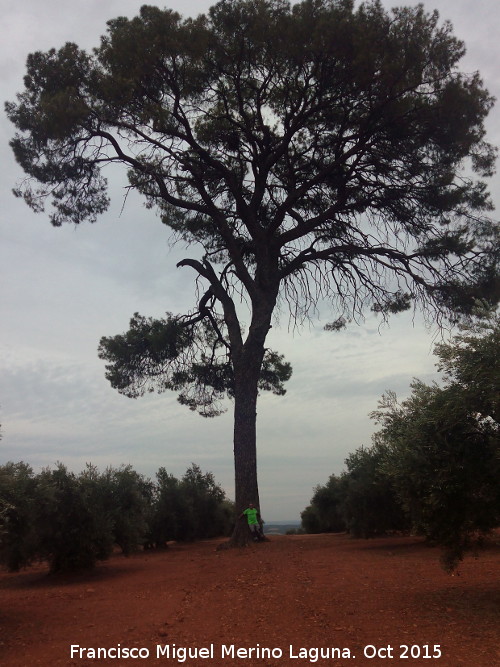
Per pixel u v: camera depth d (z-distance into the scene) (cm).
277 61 1966
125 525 1658
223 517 3014
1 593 1280
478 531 848
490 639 656
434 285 2138
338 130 2134
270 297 2250
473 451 801
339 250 2256
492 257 2064
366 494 2019
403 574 1198
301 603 937
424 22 1870
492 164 2109
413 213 2152
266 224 2481
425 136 2003
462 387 809
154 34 1875
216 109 2206
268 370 3020
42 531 1502
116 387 2616
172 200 2170
